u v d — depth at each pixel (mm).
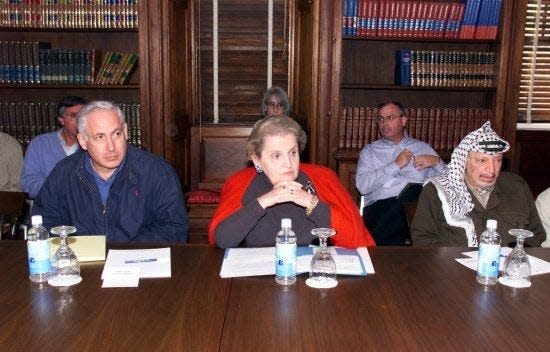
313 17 3898
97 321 1363
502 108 4059
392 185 3553
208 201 4340
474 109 4137
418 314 1415
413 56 4070
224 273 1688
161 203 2312
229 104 4746
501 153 2271
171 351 1216
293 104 4668
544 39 4441
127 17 3961
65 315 1397
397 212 3400
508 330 1329
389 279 1665
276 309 1438
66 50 4043
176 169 4125
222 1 4605
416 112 4117
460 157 2348
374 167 3686
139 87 4031
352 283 1627
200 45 4648
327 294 1542
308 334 1298
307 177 2086
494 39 4043
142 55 3883
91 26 3965
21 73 4043
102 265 1772
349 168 4004
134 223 2270
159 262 1794
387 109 3662
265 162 1915
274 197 1896
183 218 2348
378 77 4363
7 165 3645
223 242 1927
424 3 3965
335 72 3938
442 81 4098
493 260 1618
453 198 2332
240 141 4676
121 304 1467
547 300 1519
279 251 1604
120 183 2254
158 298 1508
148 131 3967
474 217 2354
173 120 4016
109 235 2268
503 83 4027
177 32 4117
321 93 3973
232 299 1503
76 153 2354
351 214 2006
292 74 4656
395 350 1225
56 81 4062
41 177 3471
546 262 1854
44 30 4062
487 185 2293
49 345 1241
